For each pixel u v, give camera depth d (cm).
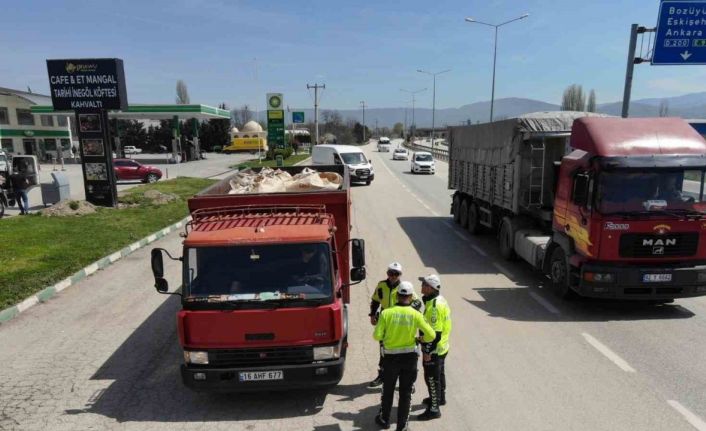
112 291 1020
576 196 878
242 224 632
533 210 1164
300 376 559
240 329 555
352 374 666
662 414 557
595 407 572
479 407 577
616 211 830
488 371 663
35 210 2069
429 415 554
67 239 1401
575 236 895
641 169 818
